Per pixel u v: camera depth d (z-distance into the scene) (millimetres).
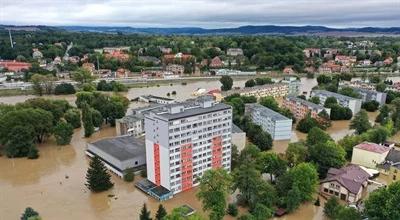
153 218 117938
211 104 147000
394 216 93750
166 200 131625
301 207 123875
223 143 147500
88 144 178000
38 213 121312
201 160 141625
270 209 115125
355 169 141875
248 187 120250
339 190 128500
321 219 116500
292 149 151250
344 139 171500
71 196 134750
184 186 139125
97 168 137500
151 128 135875
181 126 131250
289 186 124250
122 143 174250
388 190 102188
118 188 141500
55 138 198875
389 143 181750
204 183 114000
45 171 158625
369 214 100750
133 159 154250
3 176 152875
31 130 177375
